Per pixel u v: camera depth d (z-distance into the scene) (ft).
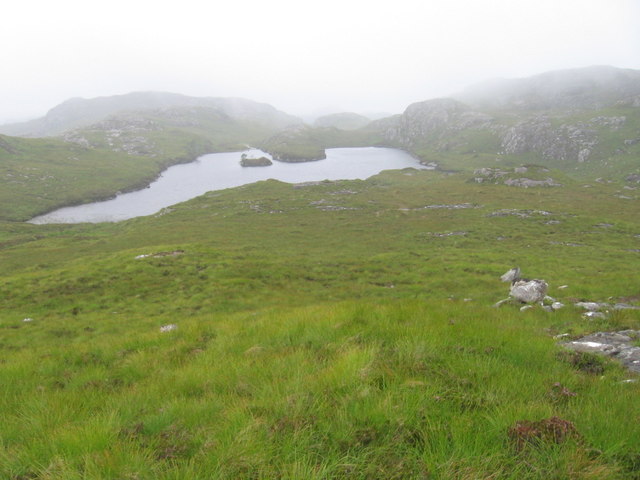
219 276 153.89
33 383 35.55
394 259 197.98
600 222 291.17
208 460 14.73
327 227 317.22
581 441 14.88
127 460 14.99
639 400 19.58
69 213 520.01
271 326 43.09
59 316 116.47
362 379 20.98
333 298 133.59
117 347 47.42
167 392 26.45
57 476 14.38
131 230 337.52
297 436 15.61
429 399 18.26
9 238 332.19
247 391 24.09
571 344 35.70
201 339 45.44
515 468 13.37
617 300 80.79
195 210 399.24
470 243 244.83
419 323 35.12
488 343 29.32
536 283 66.85
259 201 422.00
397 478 13.39
